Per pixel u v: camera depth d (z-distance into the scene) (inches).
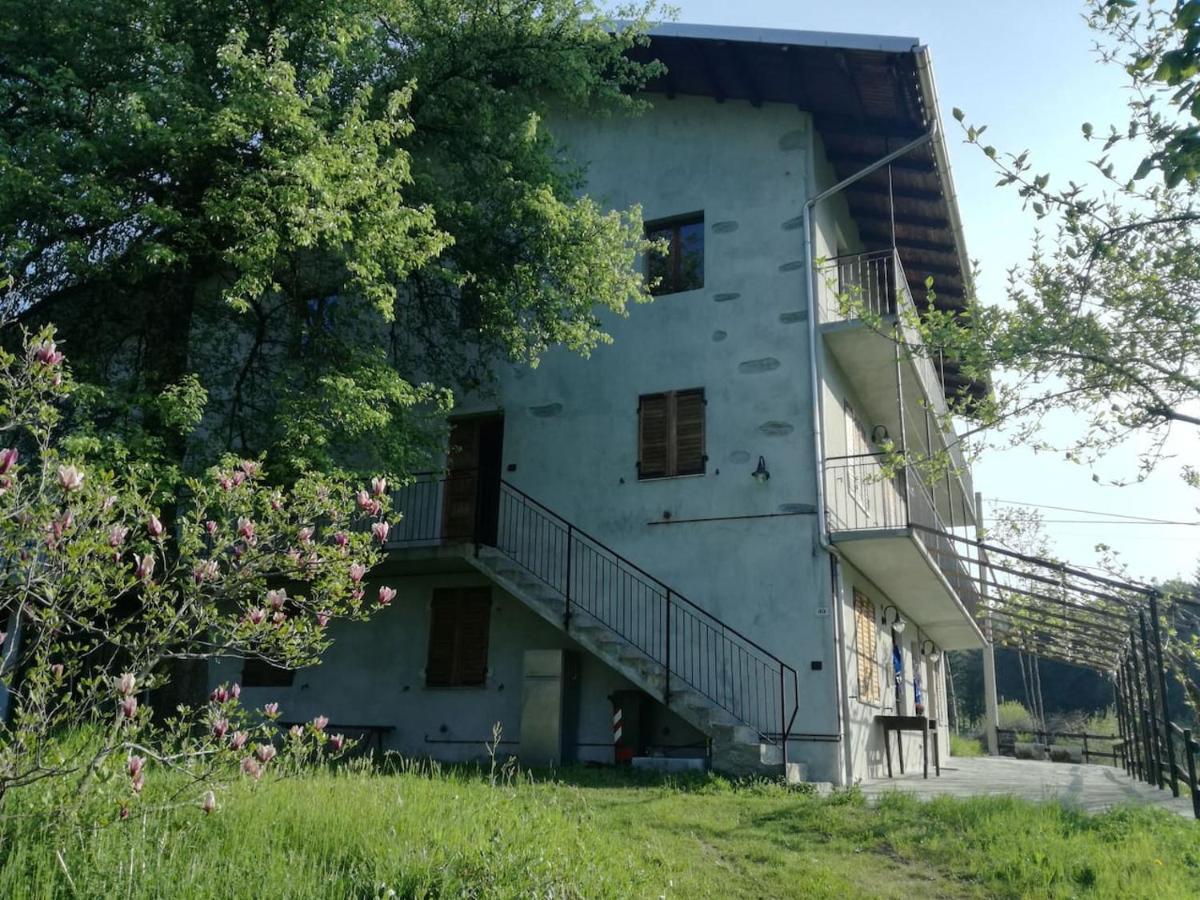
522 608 592.1
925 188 637.9
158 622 235.1
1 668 205.6
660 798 390.9
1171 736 484.1
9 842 192.7
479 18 540.1
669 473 579.2
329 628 633.0
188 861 201.8
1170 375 256.1
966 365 296.0
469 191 545.6
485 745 575.2
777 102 613.0
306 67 463.5
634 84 621.9
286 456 432.8
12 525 193.9
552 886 219.3
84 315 482.3
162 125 384.5
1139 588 489.4
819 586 527.8
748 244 599.2
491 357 633.6
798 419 557.0
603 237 533.6
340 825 236.7
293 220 394.9
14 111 415.2
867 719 583.5
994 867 298.8
